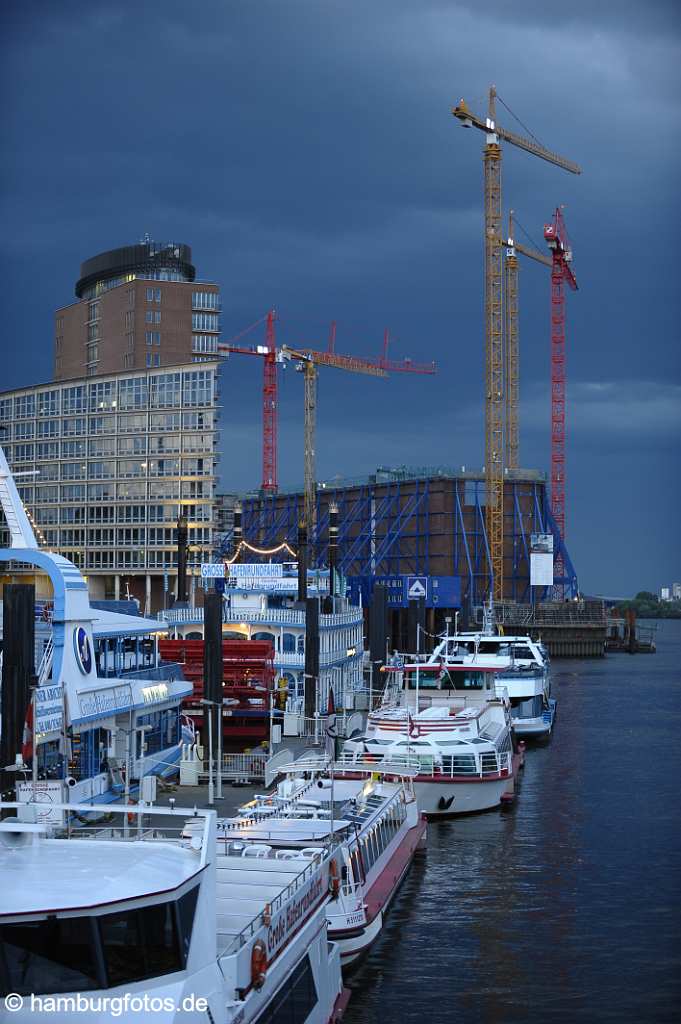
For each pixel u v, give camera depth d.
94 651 53.12
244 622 85.00
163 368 187.38
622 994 35.03
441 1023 32.75
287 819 39.19
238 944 23.81
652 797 67.12
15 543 56.47
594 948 39.09
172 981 20.41
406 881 47.06
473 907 43.50
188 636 86.56
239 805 51.91
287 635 85.38
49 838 26.11
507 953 38.44
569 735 99.25
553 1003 34.28
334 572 108.19
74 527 192.88
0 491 56.62
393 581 184.12
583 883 47.06
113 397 191.38
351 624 100.50
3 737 42.75
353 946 35.78
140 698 55.66
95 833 40.00
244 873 29.33
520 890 45.94
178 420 186.12
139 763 52.69
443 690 74.06
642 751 88.31
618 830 57.25
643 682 165.62
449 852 52.22
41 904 19.50
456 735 61.91
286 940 26.09
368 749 59.56
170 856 22.45
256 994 23.41
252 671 74.38
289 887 26.92
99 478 191.25
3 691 43.03
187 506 185.12
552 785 71.56
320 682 84.88
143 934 20.22
